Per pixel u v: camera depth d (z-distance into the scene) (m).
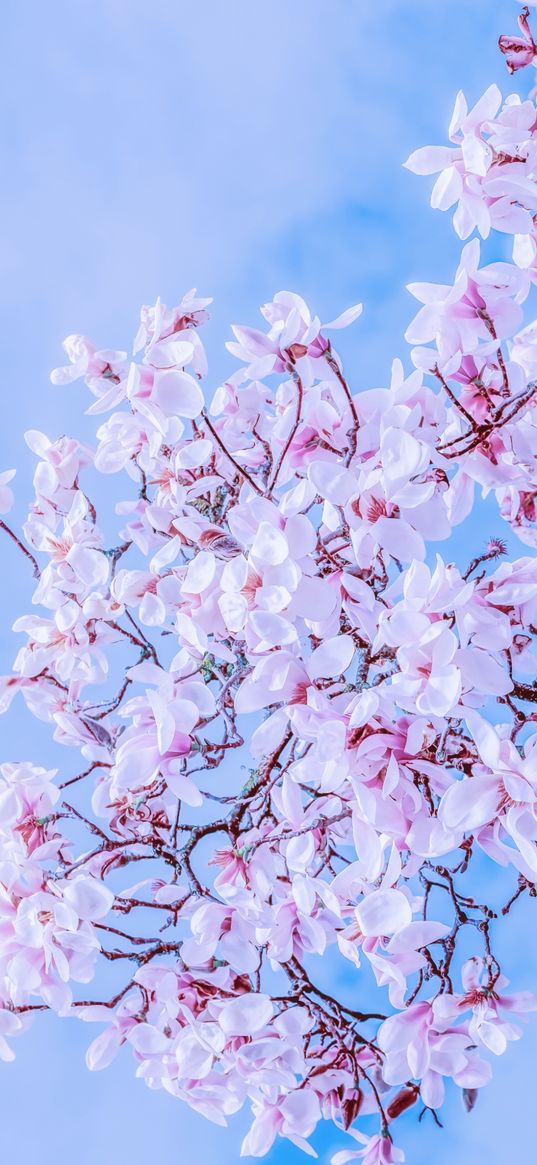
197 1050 3.02
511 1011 3.04
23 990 3.02
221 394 3.30
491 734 2.77
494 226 2.99
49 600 3.29
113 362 3.36
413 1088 3.20
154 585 3.16
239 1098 3.10
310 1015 3.19
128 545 3.35
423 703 2.76
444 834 2.83
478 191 2.96
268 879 3.14
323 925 3.15
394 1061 3.04
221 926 3.05
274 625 2.82
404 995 3.12
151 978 3.07
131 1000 3.10
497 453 3.08
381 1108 3.15
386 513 2.91
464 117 2.93
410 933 2.95
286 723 2.91
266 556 2.82
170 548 3.09
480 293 3.00
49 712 3.37
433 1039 3.03
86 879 2.99
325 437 3.08
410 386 3.03
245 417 3.31
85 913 2.98
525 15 3.10
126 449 3.29
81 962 3.05
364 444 3.04
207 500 3.42
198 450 3.14
